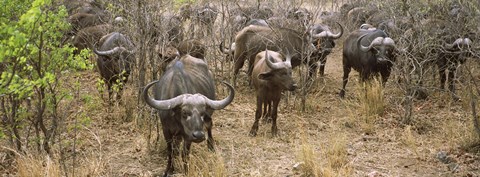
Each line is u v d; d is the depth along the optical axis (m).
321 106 9.43
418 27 9.44
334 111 9.25
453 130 7.98
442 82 10.03
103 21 11.80
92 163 6.36
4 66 5.89
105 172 6.56
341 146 7.27
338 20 14.23
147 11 8.05
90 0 13.78
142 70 7.99
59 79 6.78
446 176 6.65
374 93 8.95
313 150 6.91
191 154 6.76
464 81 10.02
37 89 6.18
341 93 10.10
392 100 9.35
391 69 10.08
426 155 7.32
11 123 6.32
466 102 9.15
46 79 5.25
